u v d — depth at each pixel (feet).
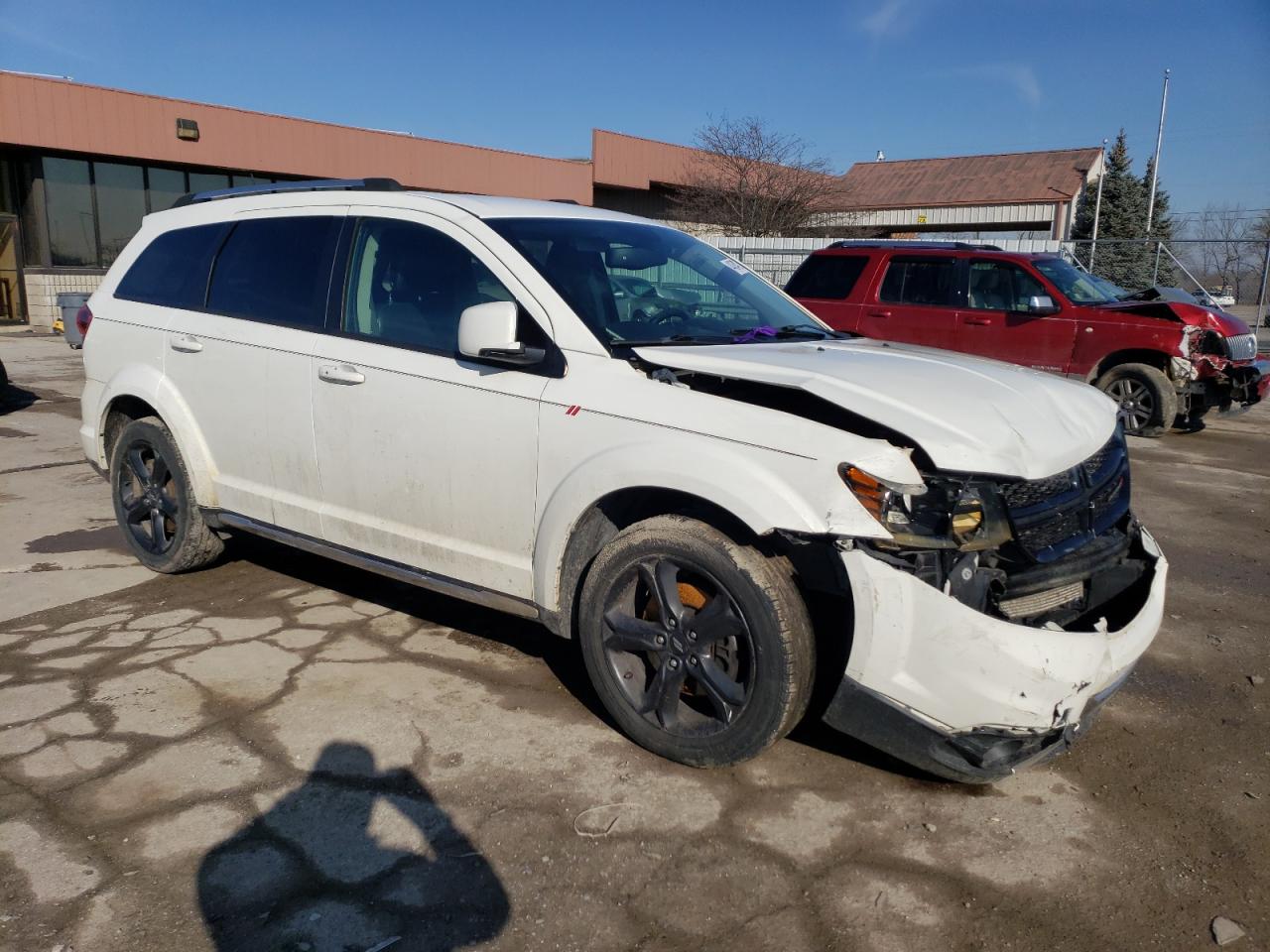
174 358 15.47
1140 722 12.48
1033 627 9.47
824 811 10.16
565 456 11.09
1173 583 18.20
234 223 15.43
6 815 9.67
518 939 8.19
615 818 9.89
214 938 8.07
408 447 12.52
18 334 66.54
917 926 8.51
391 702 12.25
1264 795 10.81
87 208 70.13
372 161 79.97
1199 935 8.52
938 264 35.73
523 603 11.84
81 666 13.14
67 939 8.01
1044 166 112.16
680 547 10.28
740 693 10.22
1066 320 34.14
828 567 9.71
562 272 12.17
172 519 16.28
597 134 93.20
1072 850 9.68
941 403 9.97
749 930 8.38
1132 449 32.12
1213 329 33.01
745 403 10.19
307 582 16.61
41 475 24.56
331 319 13.60
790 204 96.43
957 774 9.82
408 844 9.39
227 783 10.33
